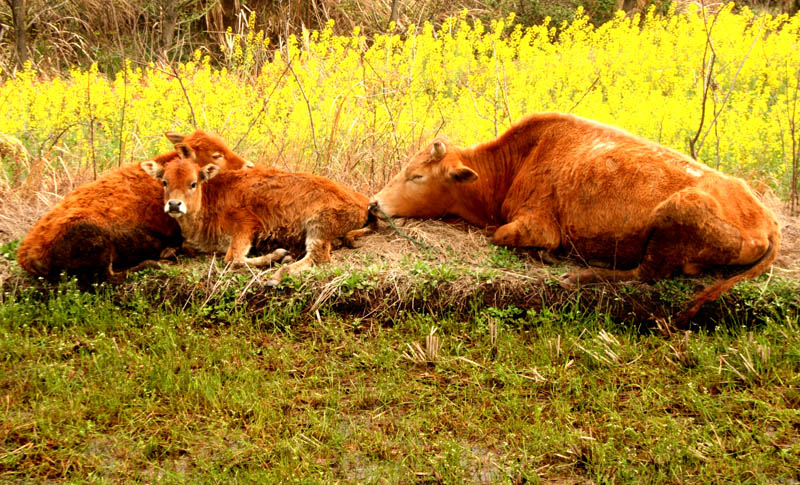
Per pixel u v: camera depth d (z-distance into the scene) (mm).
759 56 12828
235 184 7551
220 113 10805
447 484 4750
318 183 7512
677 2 21000
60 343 6258
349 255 7594
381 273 7230
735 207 6609
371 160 9672
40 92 11445
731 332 6719
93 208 6977
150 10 17844
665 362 6289
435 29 19156
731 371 6008
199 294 7055
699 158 10023
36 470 4879
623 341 6590
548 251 7438
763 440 5184
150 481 4809
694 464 4984
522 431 5312
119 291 7078
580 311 6988
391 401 5742
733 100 11859
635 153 7027
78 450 5078
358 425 5441
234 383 5820
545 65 13547
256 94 11289
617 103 11711
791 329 6484
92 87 10711
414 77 12219
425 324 6766
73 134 10539
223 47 14289
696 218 6422
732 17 14430
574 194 7188
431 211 8008
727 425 5352
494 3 19812
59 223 6832
